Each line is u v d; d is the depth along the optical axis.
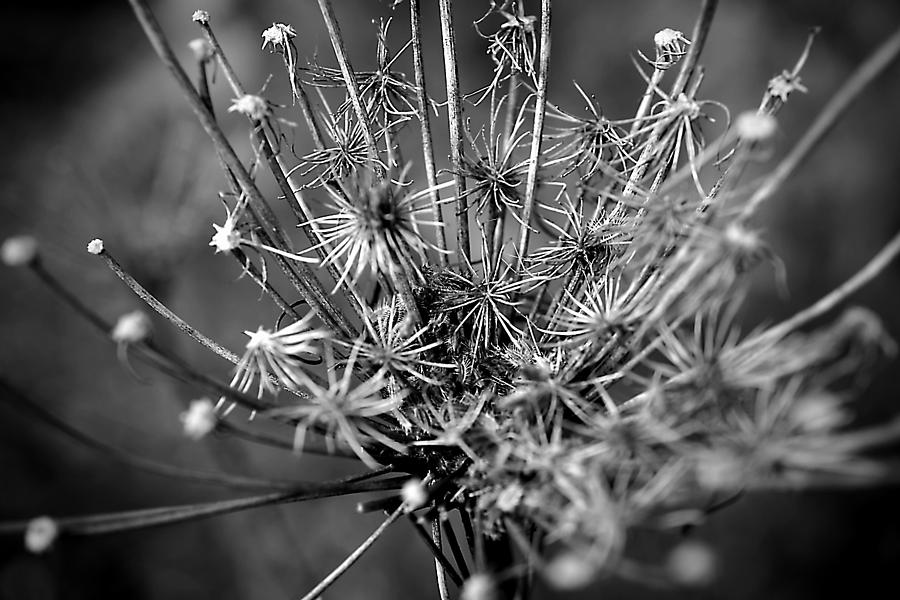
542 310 0.13
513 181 0.13
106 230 0.20
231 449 0.20
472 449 0.12
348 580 0.21
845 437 0.10
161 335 0.21
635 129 0.12
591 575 0.10
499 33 0.13
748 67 0.26
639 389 0.12
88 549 0.22
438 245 0.13
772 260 0.11
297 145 0.21
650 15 0.27
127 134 0.28
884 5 0.26
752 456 0.10
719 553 0.21
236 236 0.12
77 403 0.24
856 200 0.24
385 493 0.22
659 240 0.11
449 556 0.18
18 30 0.32
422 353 0.12
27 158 0.28
